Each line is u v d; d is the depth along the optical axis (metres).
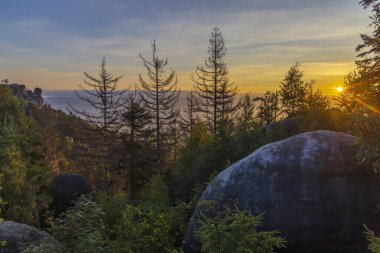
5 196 21.83
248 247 6.08
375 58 16.09
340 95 17.67
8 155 21.81
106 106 44.81
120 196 17.91
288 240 9.81
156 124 42.34
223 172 11.48
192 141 24.95
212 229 6.10
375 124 10.15
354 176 9.98
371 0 15.12
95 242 7.92
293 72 30.28
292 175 10.19
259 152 11.12
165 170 40.47
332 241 9.77
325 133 11.05
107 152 43.44
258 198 10.27
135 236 10.75
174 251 7.36
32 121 29.42
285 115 30.67
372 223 9.69
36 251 7.66
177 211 13.52
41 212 27.67
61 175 29.75
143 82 44.25
